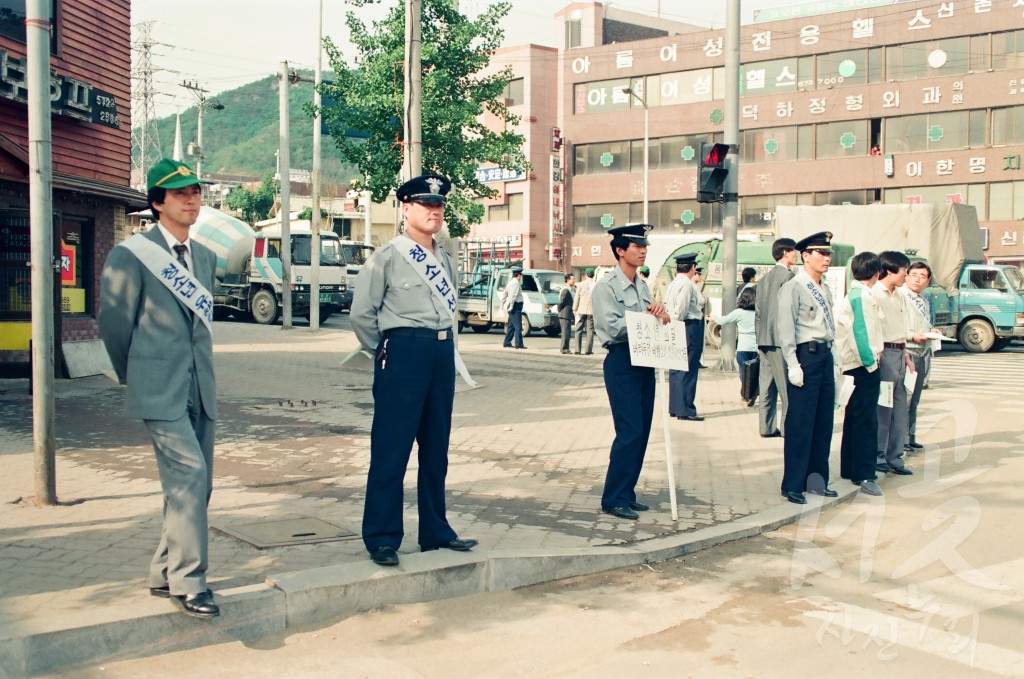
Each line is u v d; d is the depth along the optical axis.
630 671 4.09
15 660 3.79
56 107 13.41
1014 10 35.69
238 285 29.88
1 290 12.95
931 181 37.31
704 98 42.00
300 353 18.55
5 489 6.82
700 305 11.05
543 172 45.56
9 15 12.83
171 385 4.22
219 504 6.52
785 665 4.17
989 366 18.78
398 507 5.09
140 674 3.92
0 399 11.30
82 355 13.75
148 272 4.20
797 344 7.17
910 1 37.41
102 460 7.93
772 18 40.94
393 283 5.12
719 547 6.11
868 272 7.57
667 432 6.57
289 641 4.34
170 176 4.26
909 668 4.14
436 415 5.26
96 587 4.59
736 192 15.27
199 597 4.18
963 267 22.88
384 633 4.47
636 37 49.66
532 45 44.91
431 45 21.66
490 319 27.14
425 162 22.25
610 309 6.50
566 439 9.54
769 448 9.34
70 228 14.11
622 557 5.63
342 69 22.39
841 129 39.00
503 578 5.18
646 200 39.84
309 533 5.71
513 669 4.09
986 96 36.28
